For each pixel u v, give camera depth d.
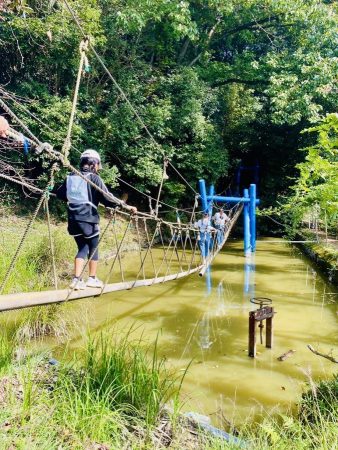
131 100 13.63
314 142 17.31
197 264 12.02
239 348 6.16
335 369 5.45
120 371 3.73
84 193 4.01
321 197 5.53
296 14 14.98
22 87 10.82
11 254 7.38
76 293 3.95
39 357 4.29
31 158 10.34
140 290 9.17
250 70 17.14
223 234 13.09
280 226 17.75
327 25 14.95
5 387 3.42
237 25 18.09
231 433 3.07
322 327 7.09
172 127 15.12
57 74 12.21
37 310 5.72
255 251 14.29
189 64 17.39
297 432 3.15
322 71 14.21
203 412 4.34
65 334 5.89
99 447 2.88
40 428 2.86
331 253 11.03
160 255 13.09
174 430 3.25
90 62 12.42
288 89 14.72
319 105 14.47
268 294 9.12
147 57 16.09
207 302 8.48
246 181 20.03
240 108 19.23
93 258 4.23
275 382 5.11
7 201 11.73
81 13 11.03
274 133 18.14
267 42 19.19
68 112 11.45
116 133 13.18
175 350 6.04
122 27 13.18
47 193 3.21
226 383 5.06
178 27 13.98
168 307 8.10
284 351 6.07
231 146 19.00
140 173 14.08
